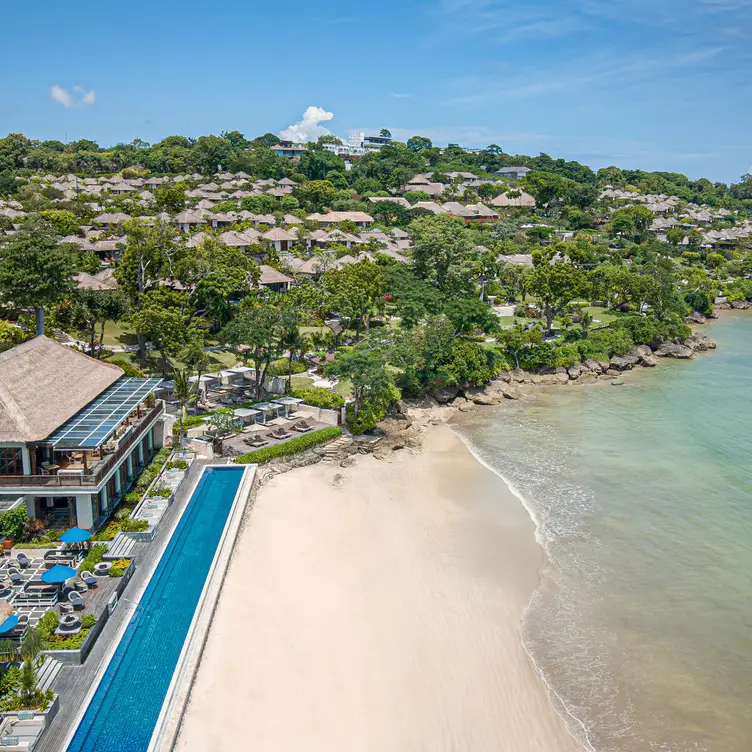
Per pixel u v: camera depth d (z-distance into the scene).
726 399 83.19
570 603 39.19
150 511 46.00
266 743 28.11
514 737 29.36
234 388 71.81
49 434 41.81
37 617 33.47
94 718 28.02
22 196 160.88
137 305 77.81
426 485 55.19
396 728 29.47
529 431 70.00
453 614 37.72
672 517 50.03
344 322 94.31
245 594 38.41
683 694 32.19
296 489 53.47
